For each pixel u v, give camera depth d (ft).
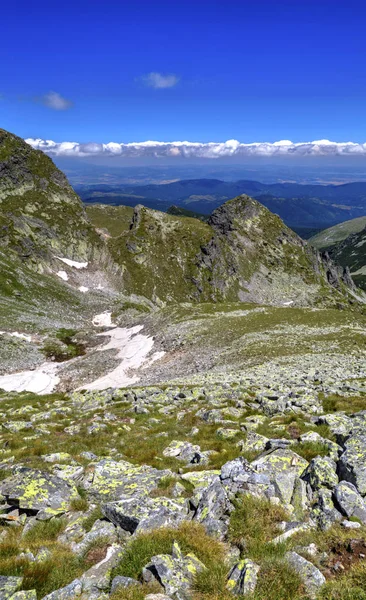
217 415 86.53
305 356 192.95
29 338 358.23
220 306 386.73
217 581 27.63
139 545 31.99
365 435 45.83
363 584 25.76
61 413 112.57
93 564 32.60
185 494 43.57
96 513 41.01
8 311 411.54
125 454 66.74
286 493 38.83
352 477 38.52
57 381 267.80
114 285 644.69
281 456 45.98
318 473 39.68
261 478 40.45
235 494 38.63
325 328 273.54
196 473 48.21
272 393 104.88
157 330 344.69
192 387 133.18
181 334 304.91
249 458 53.31
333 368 153.79
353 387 105.70
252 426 74.23
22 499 43.55
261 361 197.98
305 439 54.03
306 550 30.40
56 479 48.91
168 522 36.11
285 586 26.40
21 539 37.93
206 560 30.50
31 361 304.71
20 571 31.48
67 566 32.24
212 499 38.04
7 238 576.61
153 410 106.42
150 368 261.85
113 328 422.00
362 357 185.16
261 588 26.35
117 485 46.93
